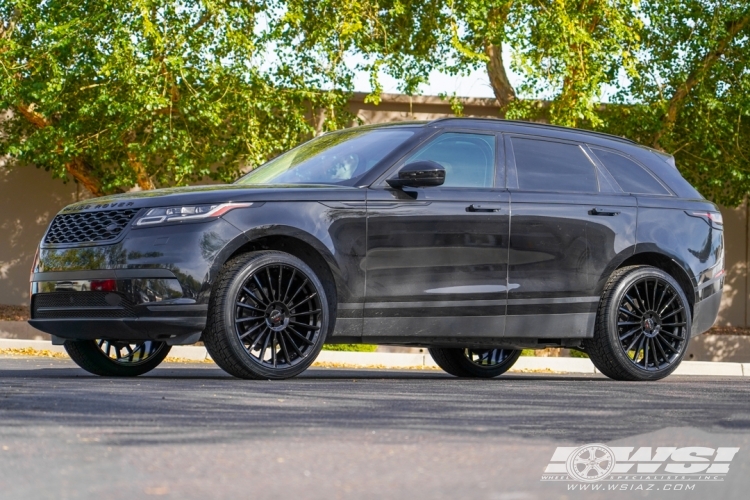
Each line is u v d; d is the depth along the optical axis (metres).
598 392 5.48
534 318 6.95
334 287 6.36
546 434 3.54
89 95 14.63
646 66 16.23
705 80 16.16
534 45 15.12
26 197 17.62
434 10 15.67
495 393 5.27
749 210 19.30
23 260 17.62
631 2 14.64
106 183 15.45
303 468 2.76
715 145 16.31
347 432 3.48
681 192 7.86
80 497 2.35
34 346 12.38
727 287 19.28
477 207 6.73
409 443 3.24
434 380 6.79
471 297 6.69
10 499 2.34
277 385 5.48
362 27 14.62
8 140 16.23
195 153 14.76
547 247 6.99
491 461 2.92
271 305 6.17
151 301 5.89
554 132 7.47
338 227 6.30
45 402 4.26
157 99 13.41
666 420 4.06
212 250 5.95
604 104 16.45
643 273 7.38
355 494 2.40
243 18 14.03
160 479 2.58
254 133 14.32
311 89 14.88
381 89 14.51
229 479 2.58
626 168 7.66
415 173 6.38
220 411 4.04
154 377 6.71
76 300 6.15
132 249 5.95
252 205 6.10
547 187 7.17
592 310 7.22
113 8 13.56
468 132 7.05
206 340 6.08
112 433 3.38
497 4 14.51
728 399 5.14
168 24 13.76
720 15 15.91
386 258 6.44
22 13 14.30
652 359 7.56
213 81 13.70
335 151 7.09
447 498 2.36
